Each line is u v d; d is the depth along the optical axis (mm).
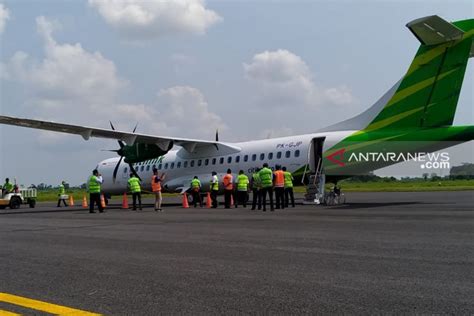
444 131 17156
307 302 4758
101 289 5465
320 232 10125
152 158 26391
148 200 38250
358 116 20359
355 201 23594
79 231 11703
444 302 4629
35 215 19047
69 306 4777
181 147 27422
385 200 24391
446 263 6441
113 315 4457
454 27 15445
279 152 22938
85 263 7113
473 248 7582
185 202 23625
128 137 24188
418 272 5938
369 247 7922
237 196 23453
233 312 4488
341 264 6574
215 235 10172
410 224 11141
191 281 5793
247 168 24094
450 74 16969
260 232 10484
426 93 17594
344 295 4973
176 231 11219
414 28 15633
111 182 29766
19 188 29766
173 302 4875
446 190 42250
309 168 21797
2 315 4496
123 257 7582
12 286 5668
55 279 6023
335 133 20875
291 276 5922
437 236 8992
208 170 25688
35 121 21422
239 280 5789
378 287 5258
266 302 4797
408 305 4555
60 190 31766
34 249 8617
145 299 5004
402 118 18391
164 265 6848
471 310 4371
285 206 20172
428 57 17438
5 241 9844
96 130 23031
